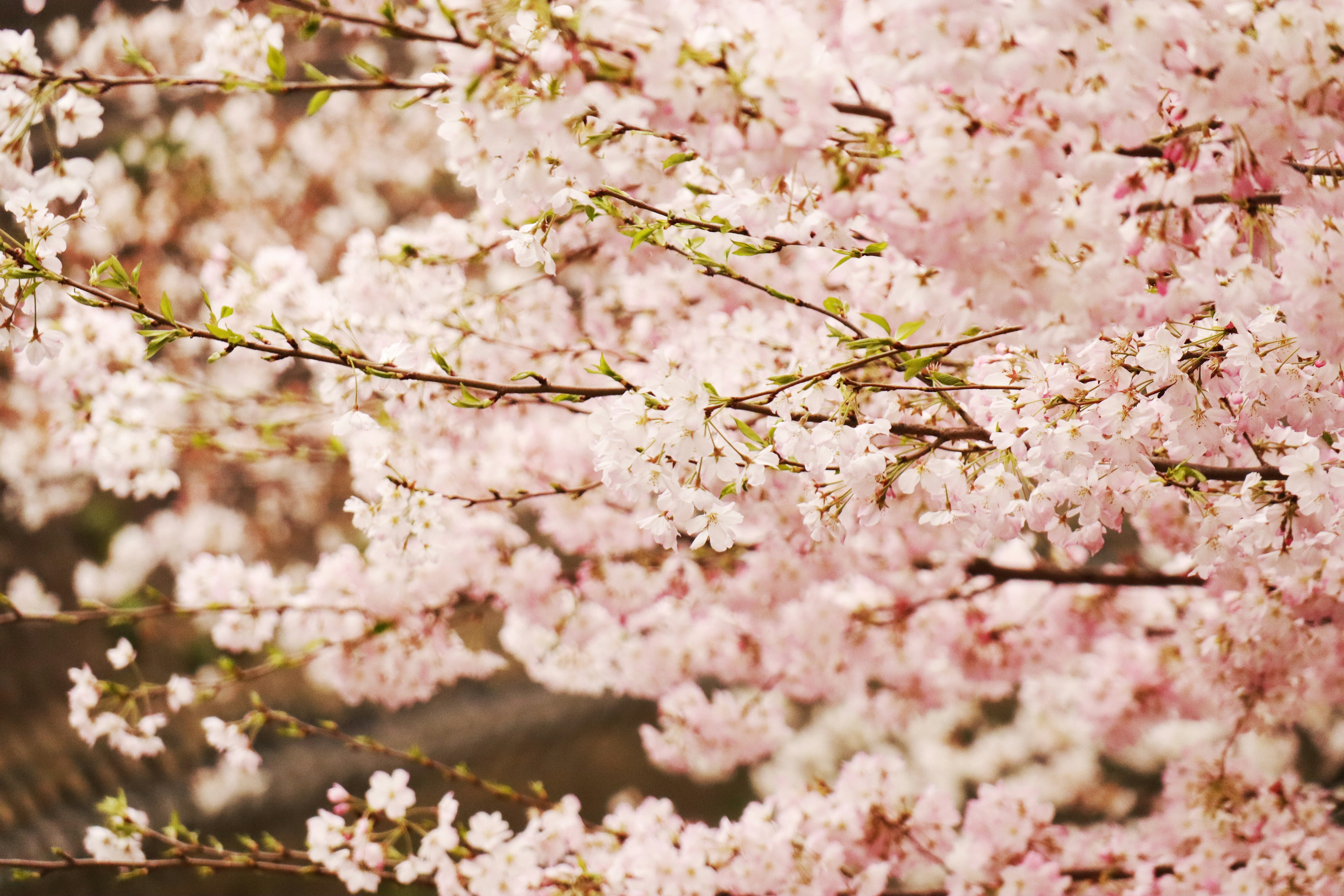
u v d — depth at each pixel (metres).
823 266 2.78
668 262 2.55
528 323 3.00
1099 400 1.90
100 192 7.77
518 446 3.42
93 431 3.33
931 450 1.98
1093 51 1.33
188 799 7.53
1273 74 1.37
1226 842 3.43
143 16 7.62
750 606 3.50
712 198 1.96
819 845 3.13
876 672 4.06
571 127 1.59
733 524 1.86
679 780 10.05
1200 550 2.15
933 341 2.04
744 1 1.40
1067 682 4.73
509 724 9.39
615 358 3.10
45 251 1.77
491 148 1.65
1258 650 3.17
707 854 3.10
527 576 3.54
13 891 6.47
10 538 8.18
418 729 8.98
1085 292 1.45
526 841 3.13
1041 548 4.16
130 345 3.28
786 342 2.75
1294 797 3.51
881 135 1.56
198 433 3.57
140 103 8.56
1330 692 3.53
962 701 4.62
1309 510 1.96
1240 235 1.57
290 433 3.99
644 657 4.21
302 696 8.56
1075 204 1.51
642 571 3.51
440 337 2.83
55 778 7.18
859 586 3.86
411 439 2.88
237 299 2.92
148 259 8.14
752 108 1.43
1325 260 1.48
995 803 3.53
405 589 3.52
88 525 8.71
